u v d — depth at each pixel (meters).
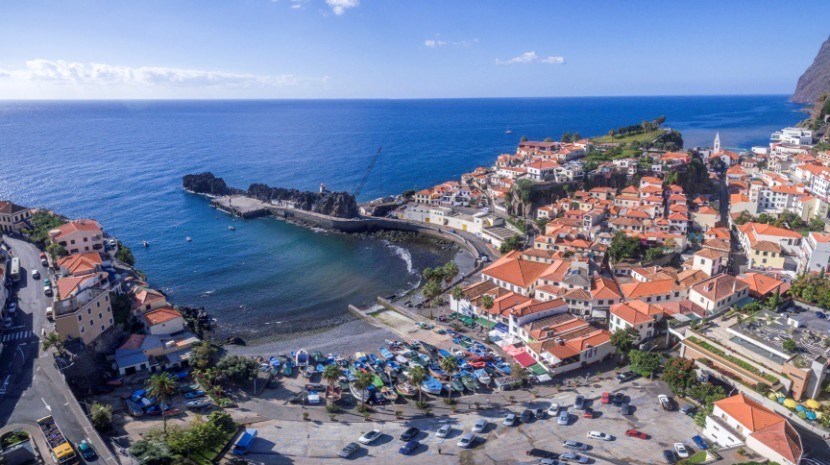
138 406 92.75
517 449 82.38
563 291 134.88
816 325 108.12
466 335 125.62
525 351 112.12
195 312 142.75
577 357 107.44
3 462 70.75
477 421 90.44
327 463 79.75
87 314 107.94
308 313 148.38
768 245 148.88
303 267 187.50
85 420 83.81
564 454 80.00
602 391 99.00
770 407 88.31
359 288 167.00
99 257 144.50
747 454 76.62
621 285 135.38
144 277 160.62
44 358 100.75
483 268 170.38
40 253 155.38
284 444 84.38
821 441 79.88
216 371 101.94
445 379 104.94
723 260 146.38
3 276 124.69
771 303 116.69
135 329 121.56
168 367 108.06
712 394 90.44
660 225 181.50
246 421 90.81
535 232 199.50
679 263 163.50
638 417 90.12
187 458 77.19
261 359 114.38
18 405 87.00
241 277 177.00
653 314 115.94
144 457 74.25
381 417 92.88
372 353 118.38
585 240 173.00
